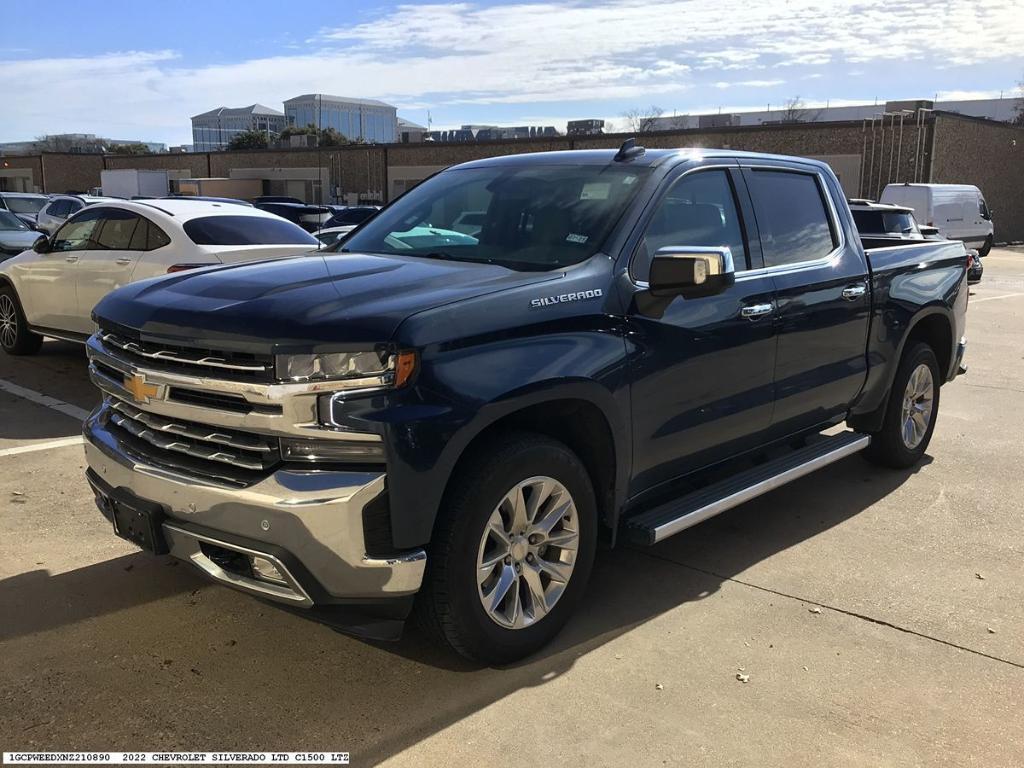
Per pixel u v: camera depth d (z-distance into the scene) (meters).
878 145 32.28
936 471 5.84
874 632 3.61
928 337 6.00
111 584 3.89
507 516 3.18
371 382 2.75
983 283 19.84
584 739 2.85
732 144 34.72
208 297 3.15
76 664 3.23
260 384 2.80
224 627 3.54
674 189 3.89
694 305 3.78
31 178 63.69
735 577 4.12
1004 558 4.40
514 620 3.22
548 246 3.66
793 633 3.59
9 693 3.04
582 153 4.29
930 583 4.09
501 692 3.11
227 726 2.88
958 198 26.41
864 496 5.32
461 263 3.60
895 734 2.91
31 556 4.16
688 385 3.77
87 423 3.56
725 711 3.02
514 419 3.30
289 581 2.82
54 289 8.26
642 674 3.25
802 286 4.41
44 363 8.77
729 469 4.48
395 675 3.21
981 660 3.40
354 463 2.78
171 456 3.11
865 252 5.13
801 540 4.60
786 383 4.39
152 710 2.96
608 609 3.77
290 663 3.28
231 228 7.78
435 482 2.84
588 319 3.33
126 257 7.58
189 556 3.06
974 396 8.25
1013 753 2.82
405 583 2.84
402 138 51.56
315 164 50.19
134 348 3.20
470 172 4.50
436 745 2.80
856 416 5.29
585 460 3.58
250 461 2.89
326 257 3.84
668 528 3.66
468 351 2.94
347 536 2.75
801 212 4.70
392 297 3.00
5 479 5.22
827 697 3.12
